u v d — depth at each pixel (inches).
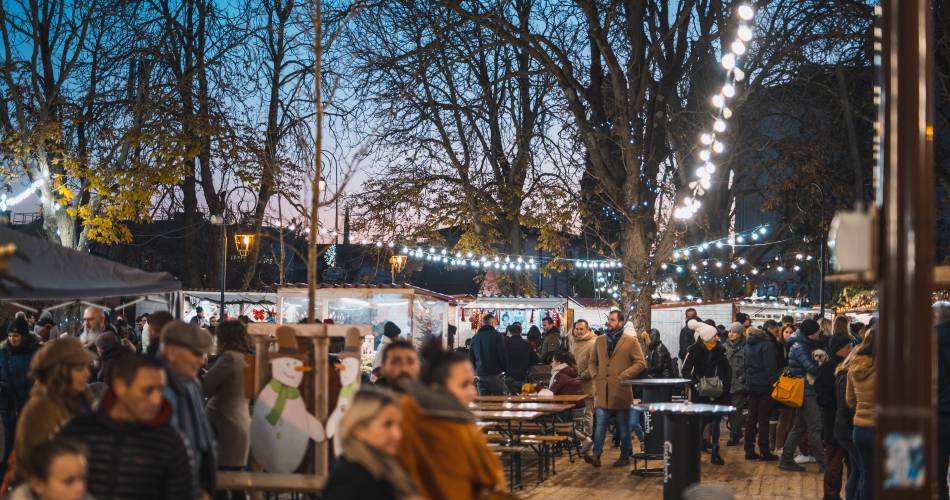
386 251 1375.5
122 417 197.2
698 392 587.2
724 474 527.8
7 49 1008.9
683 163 1182.9
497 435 531.5
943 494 346.3
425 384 217.0
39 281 329.1
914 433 148.8
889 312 154.1
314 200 355.3
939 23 1097.4
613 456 615.8
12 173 1000.2
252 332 330.3
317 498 333.4
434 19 1152.2
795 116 1472.7
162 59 1189.1
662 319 1127.0
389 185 1364.4
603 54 1042.1
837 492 428.5
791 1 1068.5
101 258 369.4
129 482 193.5
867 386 353.7
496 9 1069.1
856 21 1112.8
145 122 1104.2
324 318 782.5
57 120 1043.9
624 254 1071.6
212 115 1160.2
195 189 1473.9
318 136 359.3
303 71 1261.1
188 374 242.4
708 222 1406.3
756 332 585.9
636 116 1057.5
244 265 1454.2
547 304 1332.4
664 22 1125.7
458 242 1374.3
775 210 1541.6
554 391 639.8
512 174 1389.0
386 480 175.9
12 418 421.7
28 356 424.5
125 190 1048.8
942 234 1392.7
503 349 688.4
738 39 418.6
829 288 1562.5
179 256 1652.3
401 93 1202.0
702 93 1213.1
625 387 556.4
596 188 1244.5
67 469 175.6
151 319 355.6
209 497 243.1
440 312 925.2
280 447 321.1
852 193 1396.4
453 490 198.1
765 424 582.9
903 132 157.9
